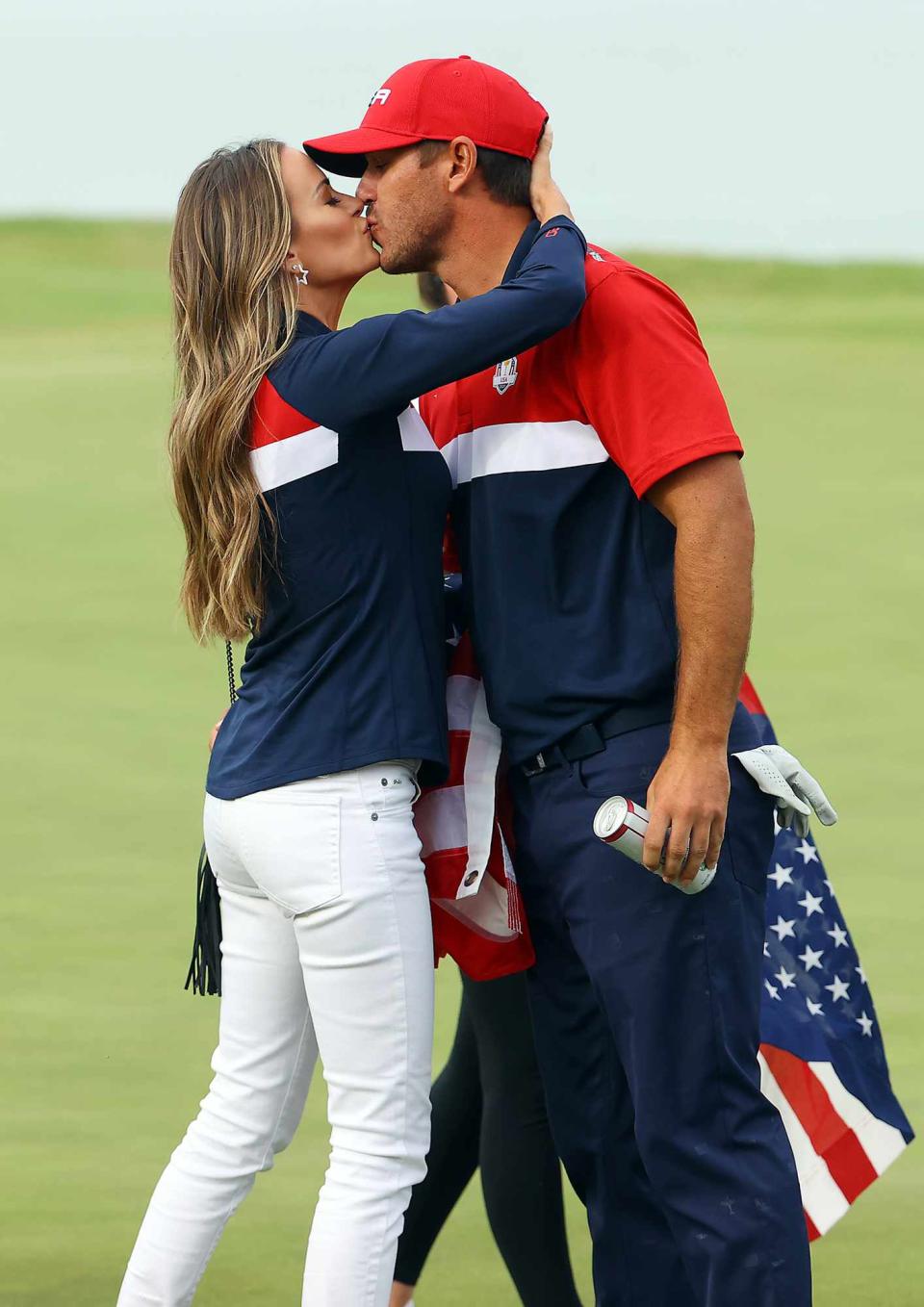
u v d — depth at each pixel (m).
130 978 18.27
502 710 10.15
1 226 113.31
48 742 27.78
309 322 10.00
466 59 10.48
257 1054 10.25
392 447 9.79
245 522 9.66
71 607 37.19
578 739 9.92
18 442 56.50
